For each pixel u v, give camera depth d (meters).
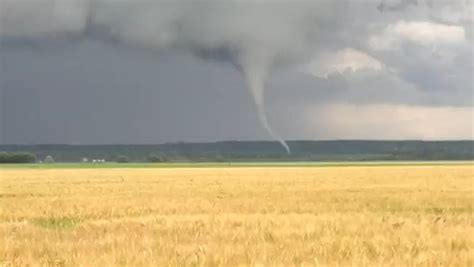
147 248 51.81
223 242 55.50
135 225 71.88
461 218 81.31
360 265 44.88
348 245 52.38
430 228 65.88
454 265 44.72
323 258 47.41
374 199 130.00
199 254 47.75
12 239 60.66
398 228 66.06
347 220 74.56
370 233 62.03
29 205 117.75
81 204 119.38
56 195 151.75
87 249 52.53
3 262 47.16
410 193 152.62
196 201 123.12
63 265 45.62
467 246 52.97
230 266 44.19
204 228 67.19
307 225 67.81
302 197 135.25
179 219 79.19
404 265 44.94
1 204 120.19
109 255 48.41
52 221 89.38
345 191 161.25
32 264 46.38
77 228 70.19
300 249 50.78
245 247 51.38
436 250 51.00
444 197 137.50
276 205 112.19
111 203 120.56
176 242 55.81
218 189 173.00
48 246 54.78
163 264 45.06
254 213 94.12
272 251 49.59
